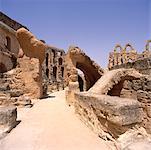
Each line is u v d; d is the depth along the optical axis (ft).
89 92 34.47
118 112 17.78
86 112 28.27
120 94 47.06
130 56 99.96
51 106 45.21
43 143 21.18
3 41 89.45
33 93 57.62
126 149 15.94
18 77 57.11
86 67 62.64
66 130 25.95
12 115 26.30
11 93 44.75
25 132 24.90
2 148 19.65
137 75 38.65
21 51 59.52
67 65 51.78
